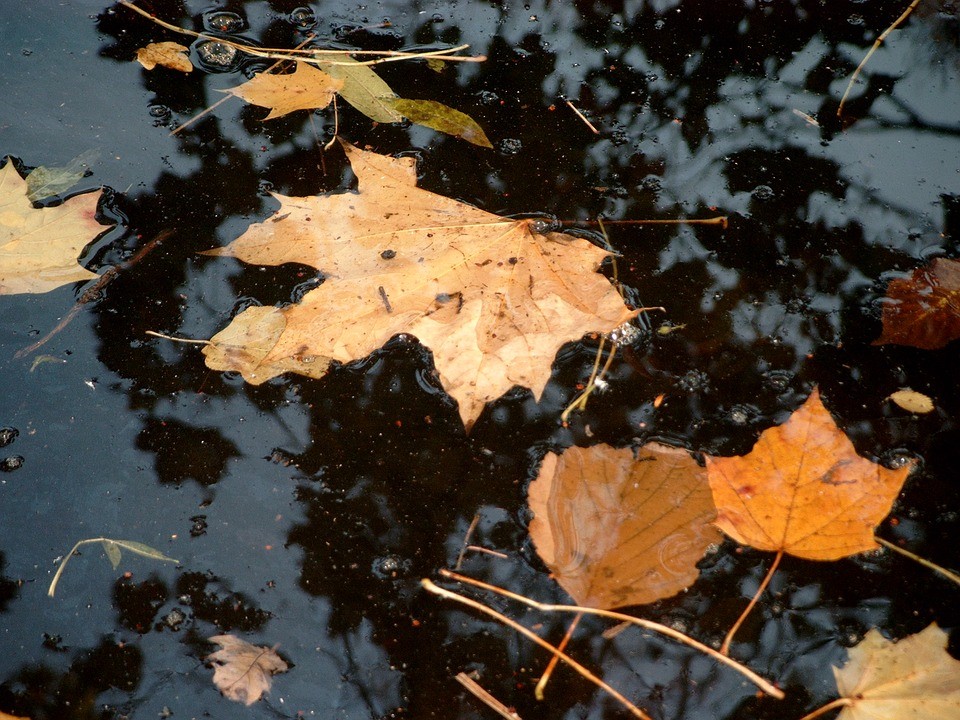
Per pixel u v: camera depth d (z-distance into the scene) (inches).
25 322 37.4
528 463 36.2
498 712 34.5
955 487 36.2
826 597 35.3
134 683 34.7
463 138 39.5
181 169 39.1
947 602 35.3
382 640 35.0
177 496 36.0
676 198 38.8
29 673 34.8
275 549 35.6
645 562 35.4
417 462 36.3
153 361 37.1
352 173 39.1
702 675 34.8
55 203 38.6
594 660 34.9
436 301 37.2
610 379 37.0
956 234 38.5
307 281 37.8
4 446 36.4
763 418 36.7
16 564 35.5
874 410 36.8
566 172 39.1
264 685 34.7
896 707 34.6
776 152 39.5
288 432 36.5
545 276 37.5
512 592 35.3
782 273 38.0
